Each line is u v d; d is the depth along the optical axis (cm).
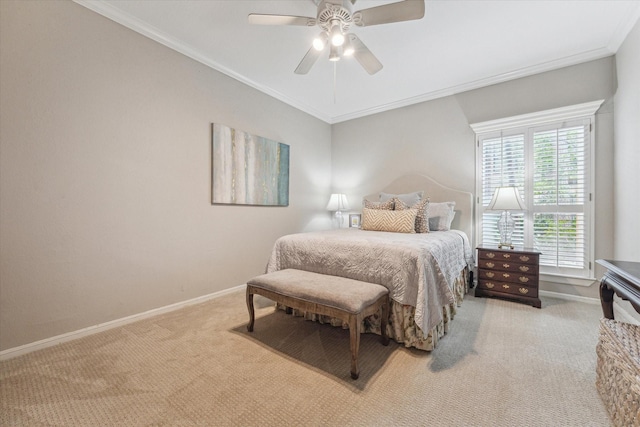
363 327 217
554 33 248
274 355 185
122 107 230
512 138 320
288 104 403
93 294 215
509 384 152
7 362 173
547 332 215
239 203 328
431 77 332
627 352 112
